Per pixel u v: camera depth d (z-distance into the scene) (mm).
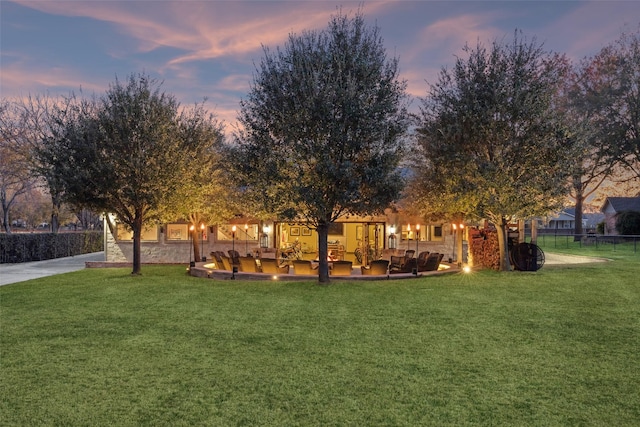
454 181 16844
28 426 4723
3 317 10031
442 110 17531
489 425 4715
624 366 6508
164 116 17812
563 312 9984
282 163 14055
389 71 14914
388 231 24031
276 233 24859
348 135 13852
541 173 15586
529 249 17344
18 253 27391
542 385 5793
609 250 32281
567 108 40719
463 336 8133
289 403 5266
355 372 6301
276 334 8375
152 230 25500
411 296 12172
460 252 20734
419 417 4891
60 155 16609
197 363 6723
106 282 16016
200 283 15453
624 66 41250
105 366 6594
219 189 21562
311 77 13891
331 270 16672
